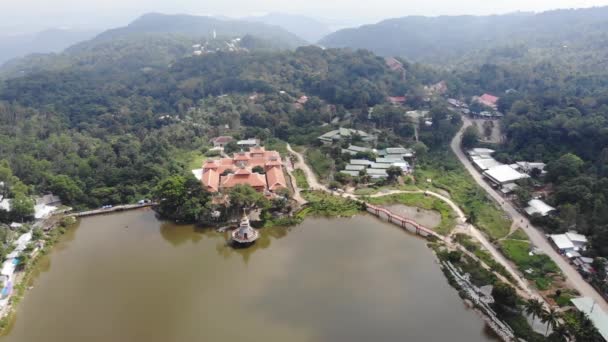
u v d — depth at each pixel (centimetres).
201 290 9888
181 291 9869
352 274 10369
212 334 8406
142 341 8312
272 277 10319
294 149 19950
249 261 11094
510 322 8369
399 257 11138
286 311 9038
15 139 18450
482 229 12094
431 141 19525
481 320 8744
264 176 15588
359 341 8106
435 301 9344
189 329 8575
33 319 9012
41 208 13325
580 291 9188
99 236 12575
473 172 16525
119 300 9600
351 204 13988
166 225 13162
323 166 17112
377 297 9481
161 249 11838
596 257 9944
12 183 13938
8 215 12594
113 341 8319
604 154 14275
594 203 11638
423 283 10000
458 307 9156
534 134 17175
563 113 17625
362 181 15675
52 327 8744
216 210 13188
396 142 19512
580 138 15738
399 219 12862
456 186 15238
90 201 14138
